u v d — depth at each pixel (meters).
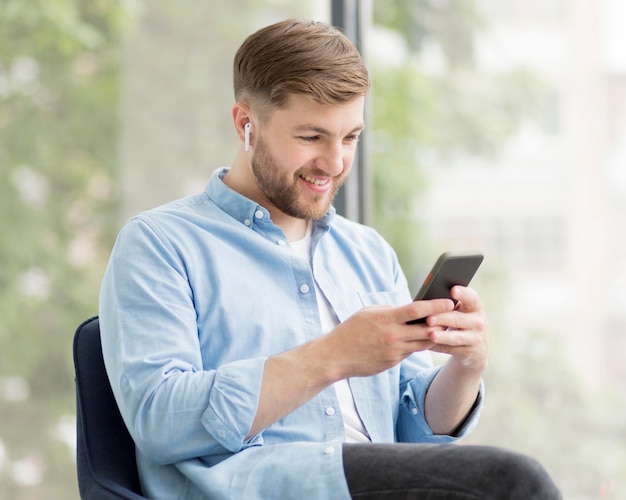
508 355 3.01
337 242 2.01
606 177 2.94
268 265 1.82
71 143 3.16
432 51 3.03
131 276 1.71
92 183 3.15
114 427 1.76
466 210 3.01
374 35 3.04
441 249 3.03
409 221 3.03
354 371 1.59
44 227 3.15
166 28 3.15
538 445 3.01
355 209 2.98
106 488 1.64
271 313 1.77
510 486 1.38
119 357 1.66
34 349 3.14
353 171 2.97
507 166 2.99
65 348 3.13
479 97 3.00
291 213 1.82
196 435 1.58
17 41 3.16
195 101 3.14
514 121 2.98
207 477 1.57
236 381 1.58
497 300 3.01
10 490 3.14
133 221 1.80
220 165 3.13
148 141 3.15
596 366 2.97
